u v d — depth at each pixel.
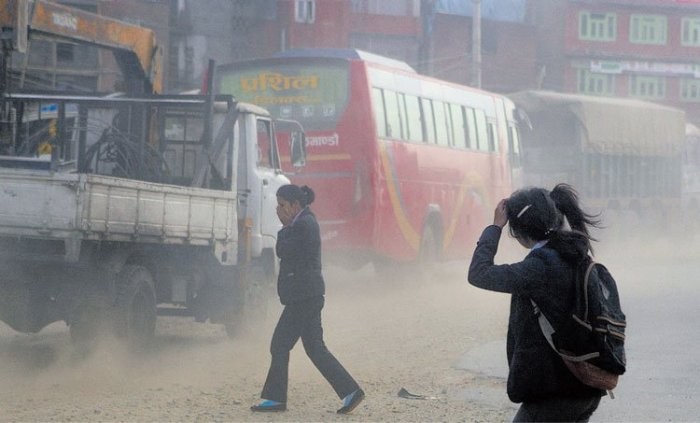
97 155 13.26
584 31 70.00
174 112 13.74
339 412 8.64
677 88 71.75
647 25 71.19
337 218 19.31
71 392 9.28
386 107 19.95
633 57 70.81
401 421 8.45
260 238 14.01
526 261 4.93
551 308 4.84
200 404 8.88
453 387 10.00
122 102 13.21
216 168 13.26
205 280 12.67
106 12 45.88
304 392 9.73
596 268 4.94
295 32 55.50
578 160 30.03
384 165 19.59
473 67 36.25
